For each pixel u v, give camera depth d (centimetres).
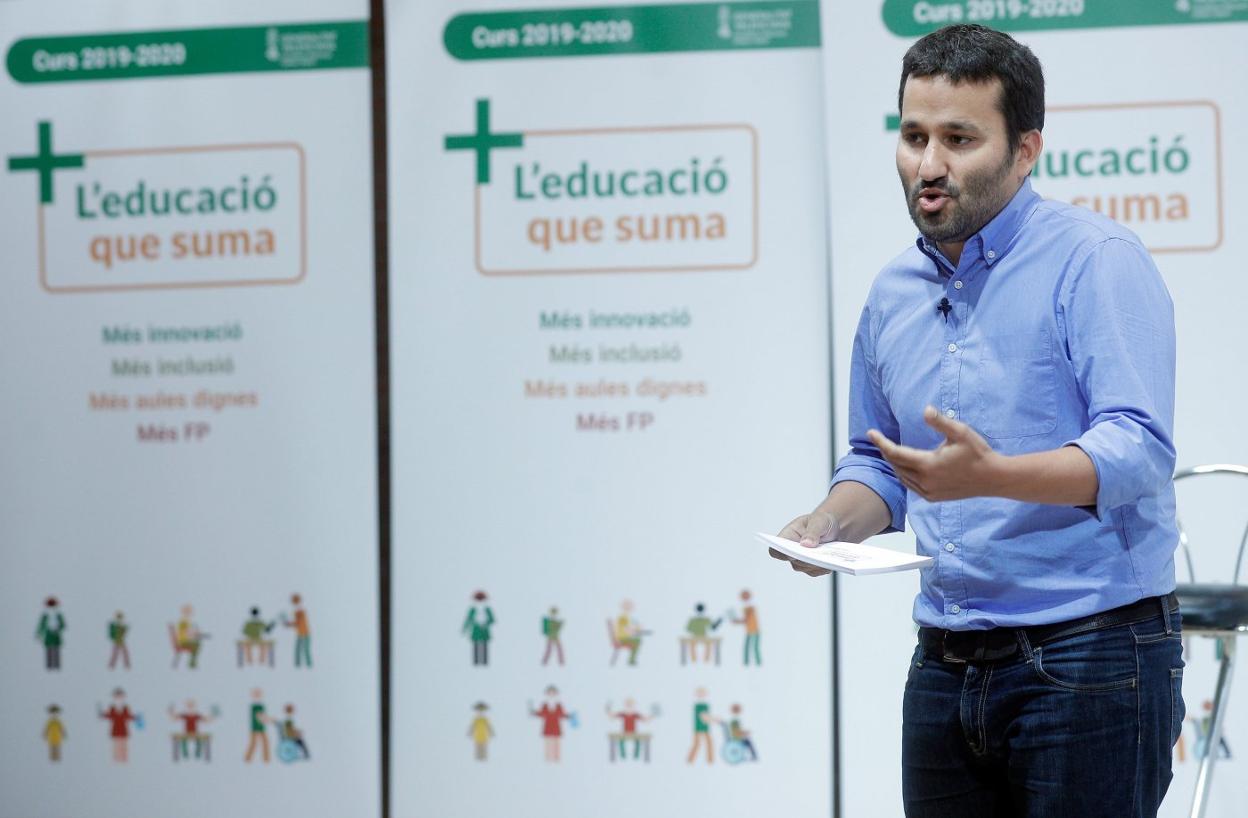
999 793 411
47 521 836
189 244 824
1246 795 750
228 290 822
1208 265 754
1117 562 381
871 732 765
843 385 768
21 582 837
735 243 785
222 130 821
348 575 812
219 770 823
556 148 795
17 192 838
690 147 788
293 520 816
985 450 332
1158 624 384
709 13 786
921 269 418
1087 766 375
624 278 792
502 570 798
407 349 804
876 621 765
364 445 812
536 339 797
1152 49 755
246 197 820
